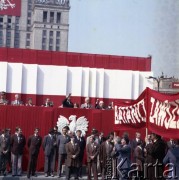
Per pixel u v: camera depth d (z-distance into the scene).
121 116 14.36
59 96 26.97
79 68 27.42
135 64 28.80
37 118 21.41
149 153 14.05
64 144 20.02
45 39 184.00
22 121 21.27
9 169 20.98
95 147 18.58
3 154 19.66
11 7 62.84
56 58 28.09
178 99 12.43
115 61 28.67
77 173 18.97
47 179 19.11
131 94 28.08
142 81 28.48
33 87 26.61
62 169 21.41
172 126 12.48
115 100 27.84
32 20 193.62
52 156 20.28
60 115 21.53
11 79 26.34
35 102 26.55
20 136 19.86
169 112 12.52
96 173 18.42
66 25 185.12
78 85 27.30
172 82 53.97
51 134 20.30
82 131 21.62
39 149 20.16
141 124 13.62
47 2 182.62
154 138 14.13
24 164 21.22
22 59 27.73
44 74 26.95
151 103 12.95
